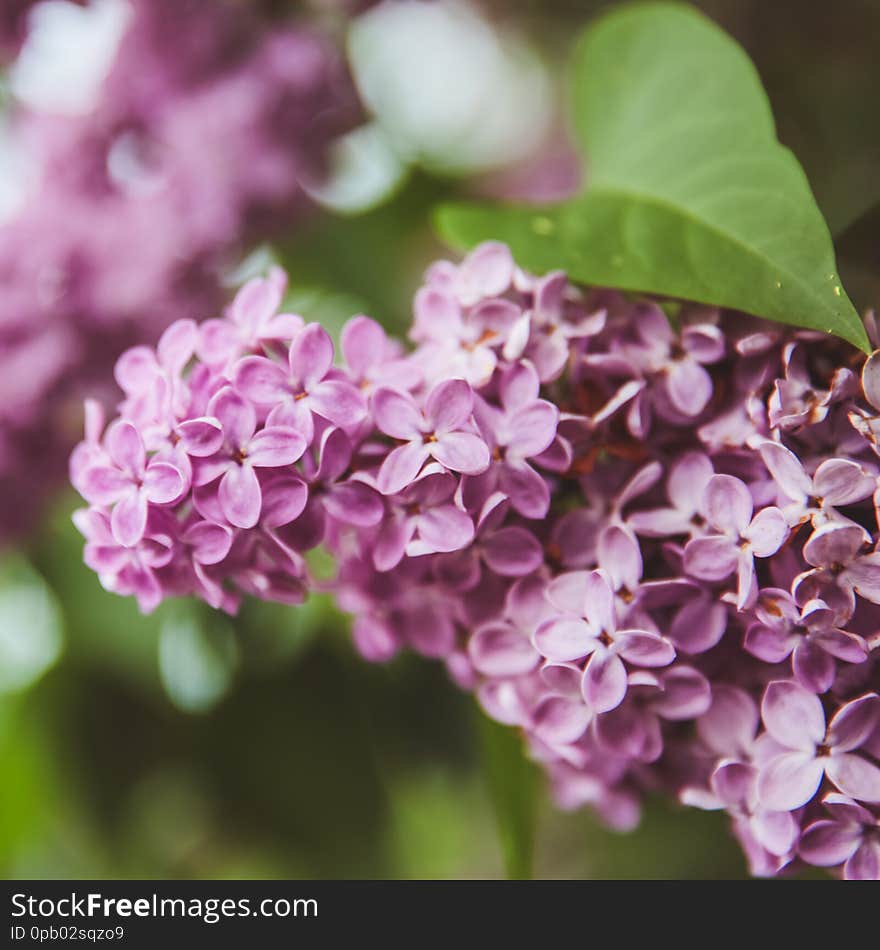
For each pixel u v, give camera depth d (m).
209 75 0.47
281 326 0.37
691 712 0.37
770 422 0.37
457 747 0.48
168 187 0.46
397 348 0.38
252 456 0.36
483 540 0.37
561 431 0.37
